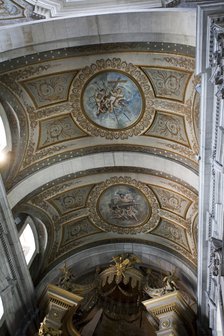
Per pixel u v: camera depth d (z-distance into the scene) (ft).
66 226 60.64
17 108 46.24
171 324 53.16
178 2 36.78
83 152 52.39
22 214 55.77
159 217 59.57
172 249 61.16
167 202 57.11
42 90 46.39
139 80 46.16
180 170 50.19
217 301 44.24
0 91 44.06
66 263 61.67
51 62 43.80
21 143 48.03
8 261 49.47
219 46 30.30
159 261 61.87
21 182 49.37
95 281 59.98
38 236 58.59
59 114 48.93
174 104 46.50
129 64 44.93
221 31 30.04
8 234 47.85
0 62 40.63
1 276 48.88
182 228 58.03
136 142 51.39
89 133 51.19
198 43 33.22
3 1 39.09
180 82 44.47
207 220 44.06
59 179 53.67
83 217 60.85
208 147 39.04
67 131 50.60
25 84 45.14
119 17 38.11
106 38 40.65
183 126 47.44
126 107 48.60
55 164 51.75
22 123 47.29
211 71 33.53
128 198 58.80
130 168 54.34
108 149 52.42
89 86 47.26
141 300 60.75
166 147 50.29
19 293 52.60
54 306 54.65
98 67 45.44
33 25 38.42
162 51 42.22
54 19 38.50
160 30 38.42
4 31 37.88
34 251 59.11
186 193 52.85
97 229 62.80
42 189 53.26
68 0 39.19
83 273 63.46
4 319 51.13
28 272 52.49
